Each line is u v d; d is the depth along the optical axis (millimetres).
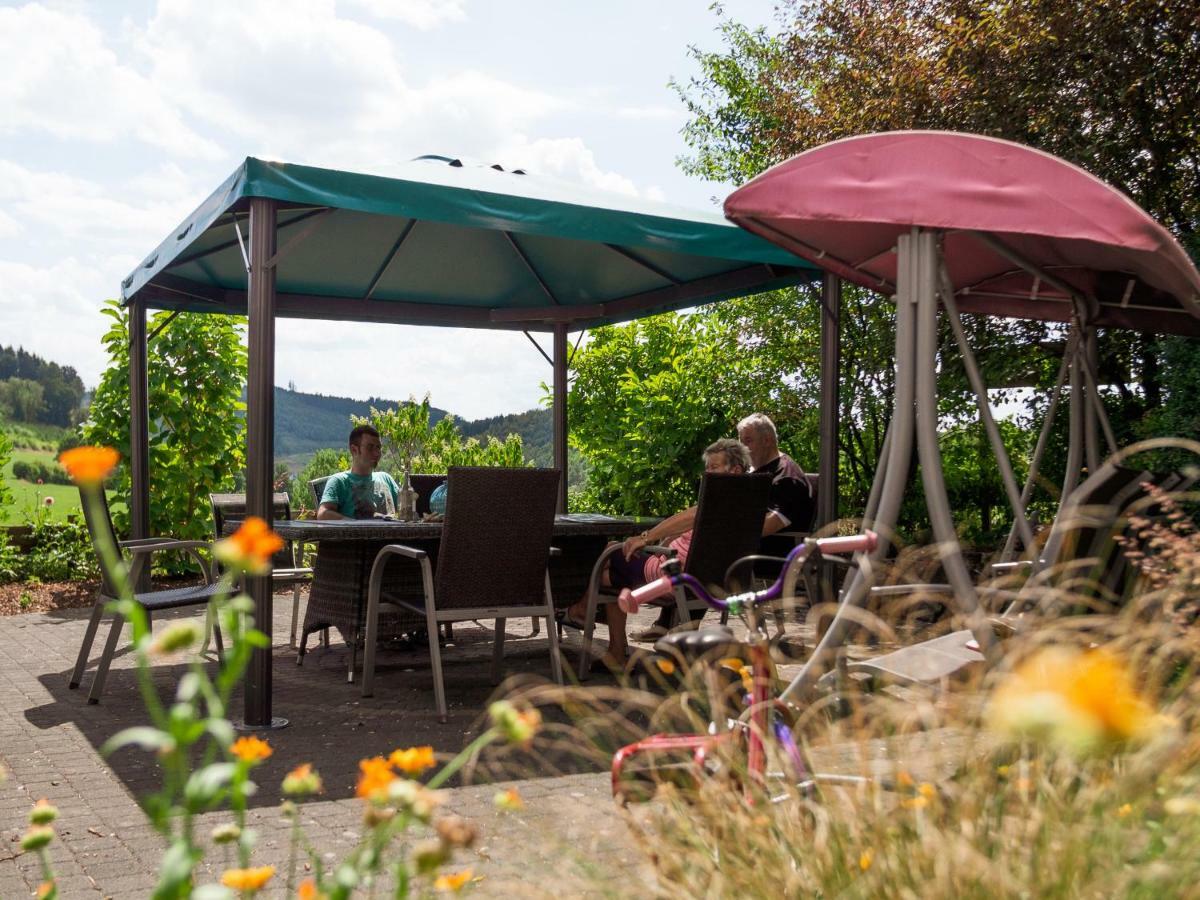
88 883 2643
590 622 5363
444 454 12828
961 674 2516
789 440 10680
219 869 2682
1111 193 3105
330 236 7441
